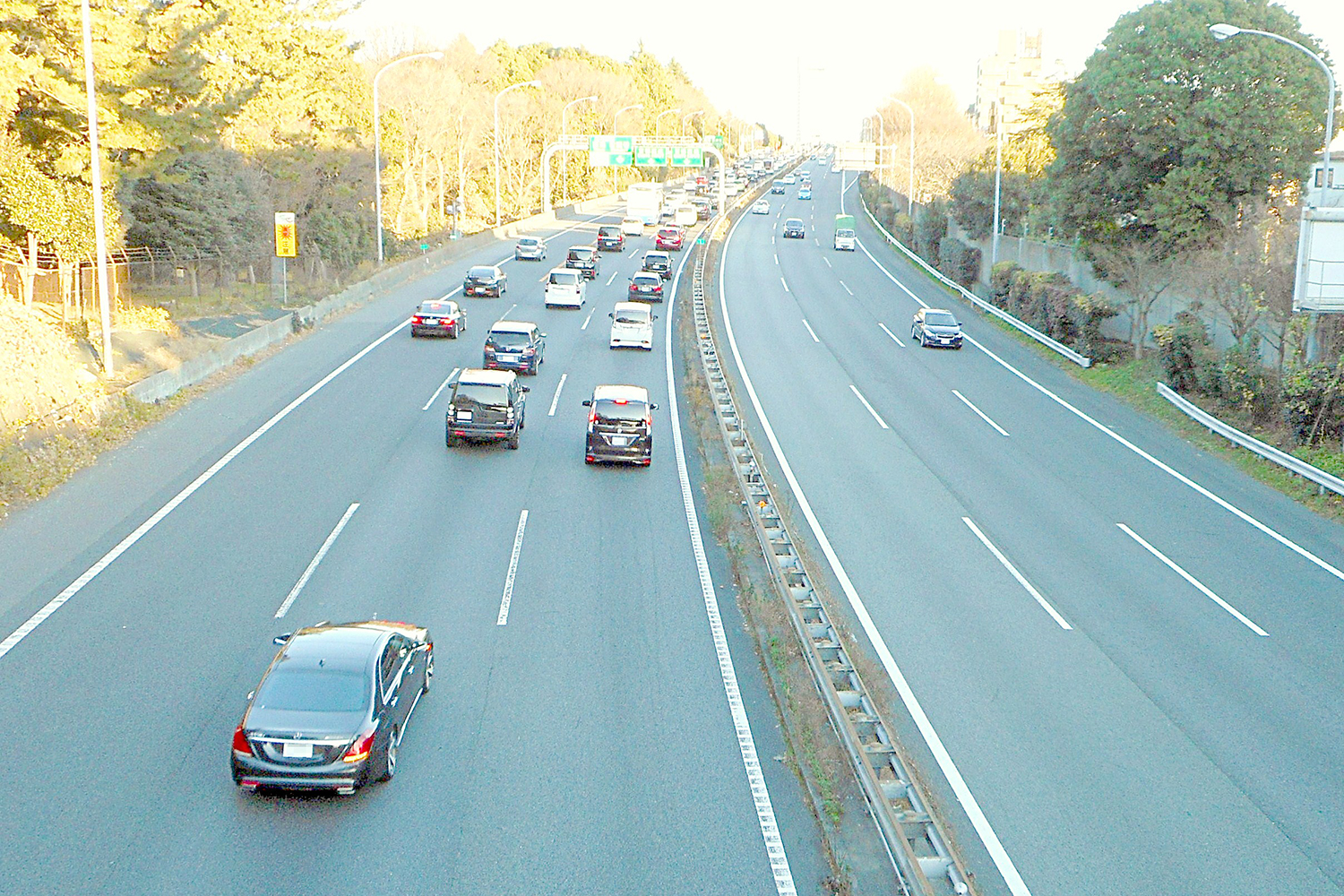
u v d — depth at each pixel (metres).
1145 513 25.88
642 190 87.94
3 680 15.45
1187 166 39.66
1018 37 184.50
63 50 34.41
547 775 13.63
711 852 12.19
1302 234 30.77
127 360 33.34
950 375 41.47
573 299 51.00
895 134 134.50
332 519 22.59
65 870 11.38
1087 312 42.94
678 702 15.66
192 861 11.62
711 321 50.78
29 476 23.31
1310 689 17.17
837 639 16.67
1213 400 35.25
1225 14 39.41
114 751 13.77
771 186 140.38
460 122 94.50
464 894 11.30
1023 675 17.27
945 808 13.48
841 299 59.38
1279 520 25.72
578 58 154.62
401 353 39.53
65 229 34.62
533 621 18.16
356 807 12.77
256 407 31.19
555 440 29.73
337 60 67.69
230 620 17.67
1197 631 19.23
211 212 50.69
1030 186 62.88
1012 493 27.14
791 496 25.95
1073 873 12.38
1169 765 14.78
